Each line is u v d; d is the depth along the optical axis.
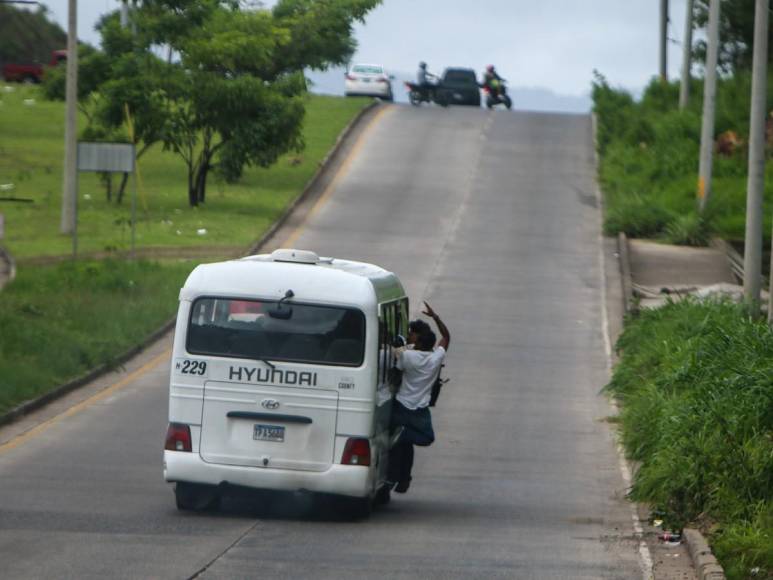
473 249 147.62
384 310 54.00
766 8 98.38
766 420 55.91
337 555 43.38
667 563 44.88
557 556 45.34
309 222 161.00
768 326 75.12
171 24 170.00
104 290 112.75
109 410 78.56
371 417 51.19
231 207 167.88
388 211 169.00
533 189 185.50
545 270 138.12
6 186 176.00
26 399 77.56
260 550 43.56
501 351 104.25
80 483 57.22
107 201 170.88
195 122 169.12
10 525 46.06
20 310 98.12
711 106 161.62
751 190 99.75
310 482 50.91
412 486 62.47
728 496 50.66
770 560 42.75
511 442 75.19
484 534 49.84
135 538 44.62
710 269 140.12
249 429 51.28
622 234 155.62
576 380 95.44
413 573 40.66
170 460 51.25
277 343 51.44
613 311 120.69
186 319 51.78
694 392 63.66
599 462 70.12
